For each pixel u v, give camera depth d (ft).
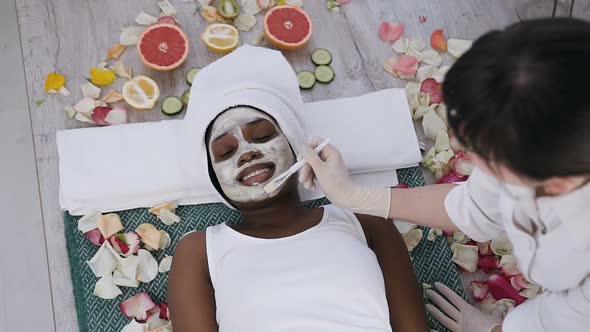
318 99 5.90
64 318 5.07
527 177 2.56
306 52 6.09
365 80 6.02
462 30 6.30
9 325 5.05
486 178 3.61
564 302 3.30
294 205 4.75
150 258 5.10
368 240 4.73
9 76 5.86
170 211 5.29
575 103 2.25
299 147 4.73
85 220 5.18
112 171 5.30
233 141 4.58
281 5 6.03
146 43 5.79
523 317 3.71
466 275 5.25
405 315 4.44
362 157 5.46
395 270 4.60
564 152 2.35
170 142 5.41
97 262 5.02
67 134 5.42
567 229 2.93
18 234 5.32
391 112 5.63
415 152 5.52
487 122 2.39
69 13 6.12
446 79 2.52
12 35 6.02
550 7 6.29
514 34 2.37
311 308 4.09
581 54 2.26
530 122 2.31
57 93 5.78
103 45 6.01
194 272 4.48
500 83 2.31
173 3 6.21
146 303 4.93
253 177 4.54
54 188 5.47
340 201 4.23
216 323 4.42
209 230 4.67
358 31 6.22
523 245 3.31
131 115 5.70
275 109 4.65
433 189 4.21
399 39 6.14
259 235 4.57
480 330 4.51
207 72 4.94
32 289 5.15
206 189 5.34
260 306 4.12
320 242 4.40
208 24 6.16
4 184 5.48
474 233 4.05
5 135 5.65
